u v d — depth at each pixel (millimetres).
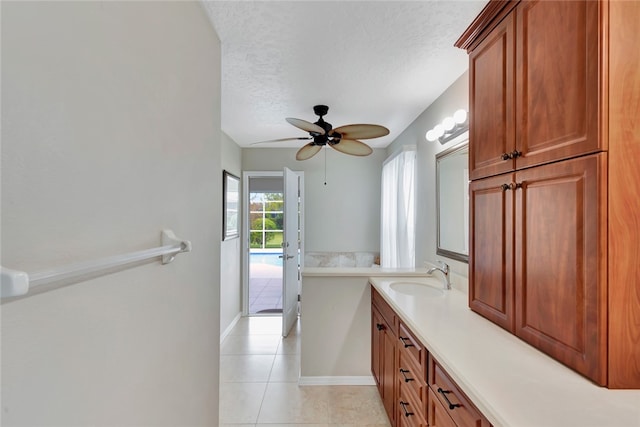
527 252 1130
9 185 489
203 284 1332
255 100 2467
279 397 2316
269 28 1489
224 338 3436
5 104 481
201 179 1310
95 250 670
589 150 876
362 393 2373
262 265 8188
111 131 725
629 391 836
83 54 638
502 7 1241
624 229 845
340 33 1545
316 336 2500
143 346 867
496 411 754
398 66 1902
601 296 848
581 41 897
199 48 1290
